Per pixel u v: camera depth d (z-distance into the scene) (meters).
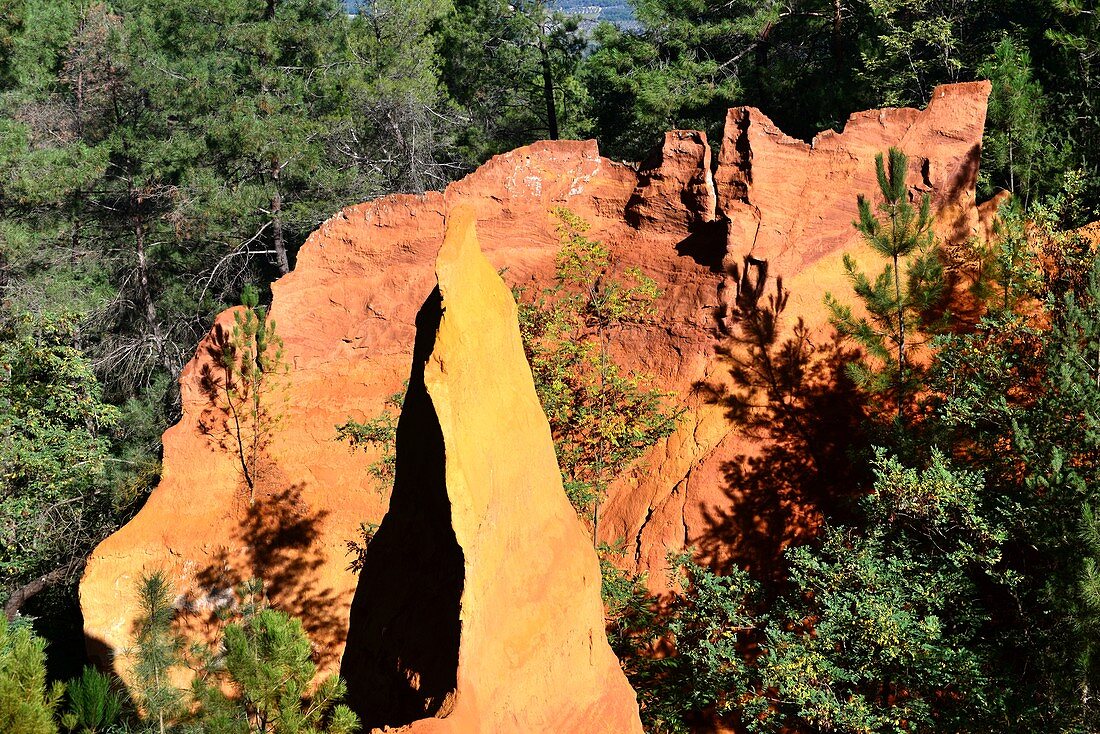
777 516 16.33
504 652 9.23
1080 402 12.91
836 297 17.17
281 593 18.84
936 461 13.47
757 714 13.76
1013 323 14.87
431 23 44.12
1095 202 20.05
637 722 10.60
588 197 19.05
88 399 26.98
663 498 16.80
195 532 19.33
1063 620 12.16
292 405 19.62
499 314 9.66
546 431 10.13
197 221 35.78
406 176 38.31
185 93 36.53
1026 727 11.70
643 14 34.75
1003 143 19.66
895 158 14.88
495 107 49.53
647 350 17.86
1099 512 12.03
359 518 18.81
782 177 17.38
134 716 13.30
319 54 37.75
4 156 34.59
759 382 17.02
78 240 39.34
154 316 39.56
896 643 12.44
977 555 12.87
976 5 27.75
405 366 19.36
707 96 32.09
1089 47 22.44
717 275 17.52
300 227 37.34
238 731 10.17
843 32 30.45
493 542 9.12
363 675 9.76
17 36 39.19
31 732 8.68
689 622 14.85
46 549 26.83
